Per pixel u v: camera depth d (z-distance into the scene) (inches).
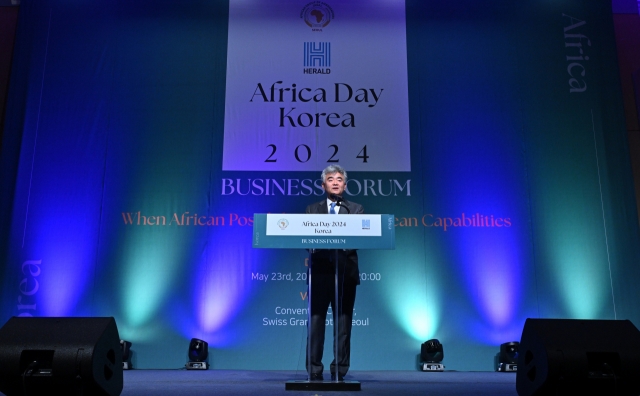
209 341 193.0
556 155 205.3
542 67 211.6
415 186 203.3
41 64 208.8
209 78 210.2
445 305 196.1
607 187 202.8
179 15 214.7
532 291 196.9
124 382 135.3
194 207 201.3
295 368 191.6
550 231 200.4
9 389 86.6
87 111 206.5
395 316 195.3
